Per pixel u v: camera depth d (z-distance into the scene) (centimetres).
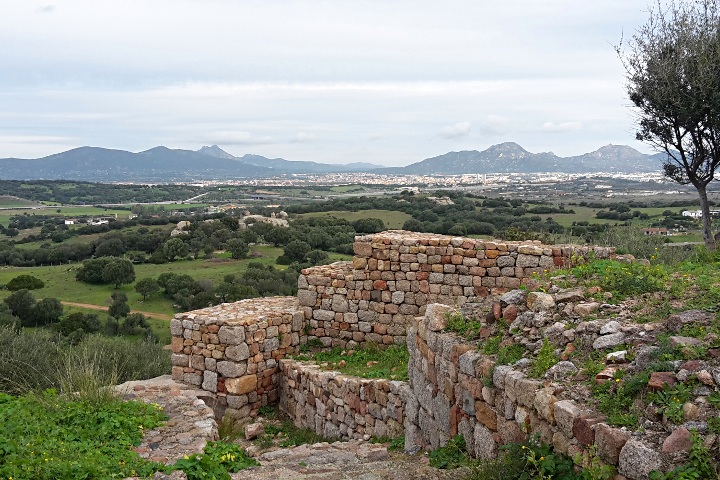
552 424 556
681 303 705
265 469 789
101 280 5175
